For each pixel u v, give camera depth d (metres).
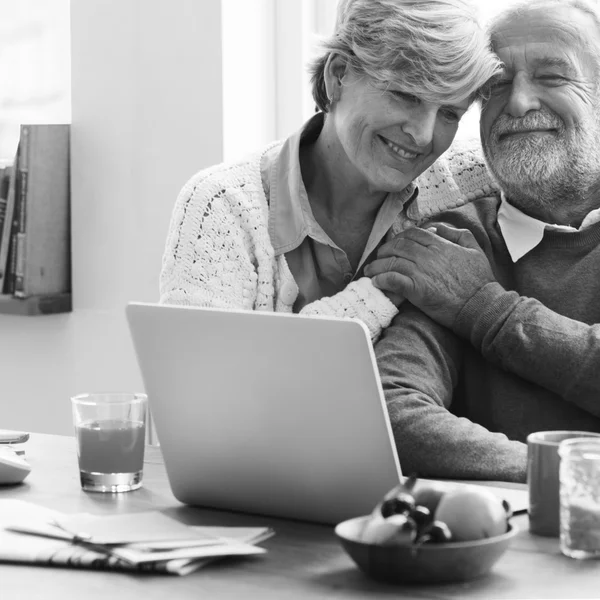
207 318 1.20
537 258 1.81
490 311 1.71
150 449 1.65
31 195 2.90
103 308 2.91
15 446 1.64
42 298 2.90
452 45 1.64
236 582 1.00
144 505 1.30
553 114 1.76
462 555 0.96
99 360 2.92
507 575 1.01
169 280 1.89
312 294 1.88
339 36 1.75
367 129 1.73
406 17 1.66
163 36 2.71
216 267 1.86
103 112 2.85
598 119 1.78
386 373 1.67
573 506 1.06
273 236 1.88
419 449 1.51
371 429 1.14
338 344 1.12
